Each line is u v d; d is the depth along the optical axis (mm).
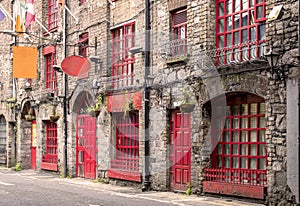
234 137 11164
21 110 19844
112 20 14453
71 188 13289
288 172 9344
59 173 16969
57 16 17641
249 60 10008
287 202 9367
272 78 9680
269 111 9758
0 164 21656
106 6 14570
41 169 18328
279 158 9562
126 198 11148
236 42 10930
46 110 17969
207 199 10734
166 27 12383
